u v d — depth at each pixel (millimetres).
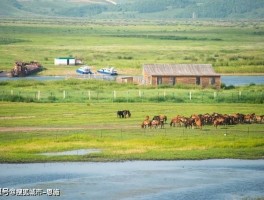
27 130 146375
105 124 153750
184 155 126562
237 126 153125
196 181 111250
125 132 143875
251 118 157500
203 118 153750
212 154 127500
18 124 153125
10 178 111438
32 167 118438
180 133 142875
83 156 124625
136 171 116750
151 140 135125
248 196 103438
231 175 115125
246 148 132000
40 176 112812
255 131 146625
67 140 135500
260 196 103688
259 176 114750
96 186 107750
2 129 147500
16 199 100438
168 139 136125
